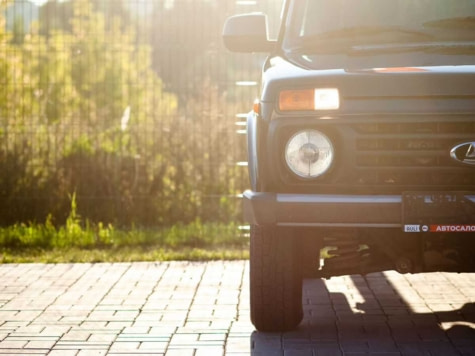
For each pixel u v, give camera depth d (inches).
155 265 323.6
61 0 461.1
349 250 212.8
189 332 216.7
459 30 213.0
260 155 186.4
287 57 210.1
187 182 414.3
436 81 177.3
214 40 418.9
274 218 180.4
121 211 407.5
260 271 207.5
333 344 204.2
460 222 175.8
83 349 201.2
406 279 286.8
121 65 444.8
